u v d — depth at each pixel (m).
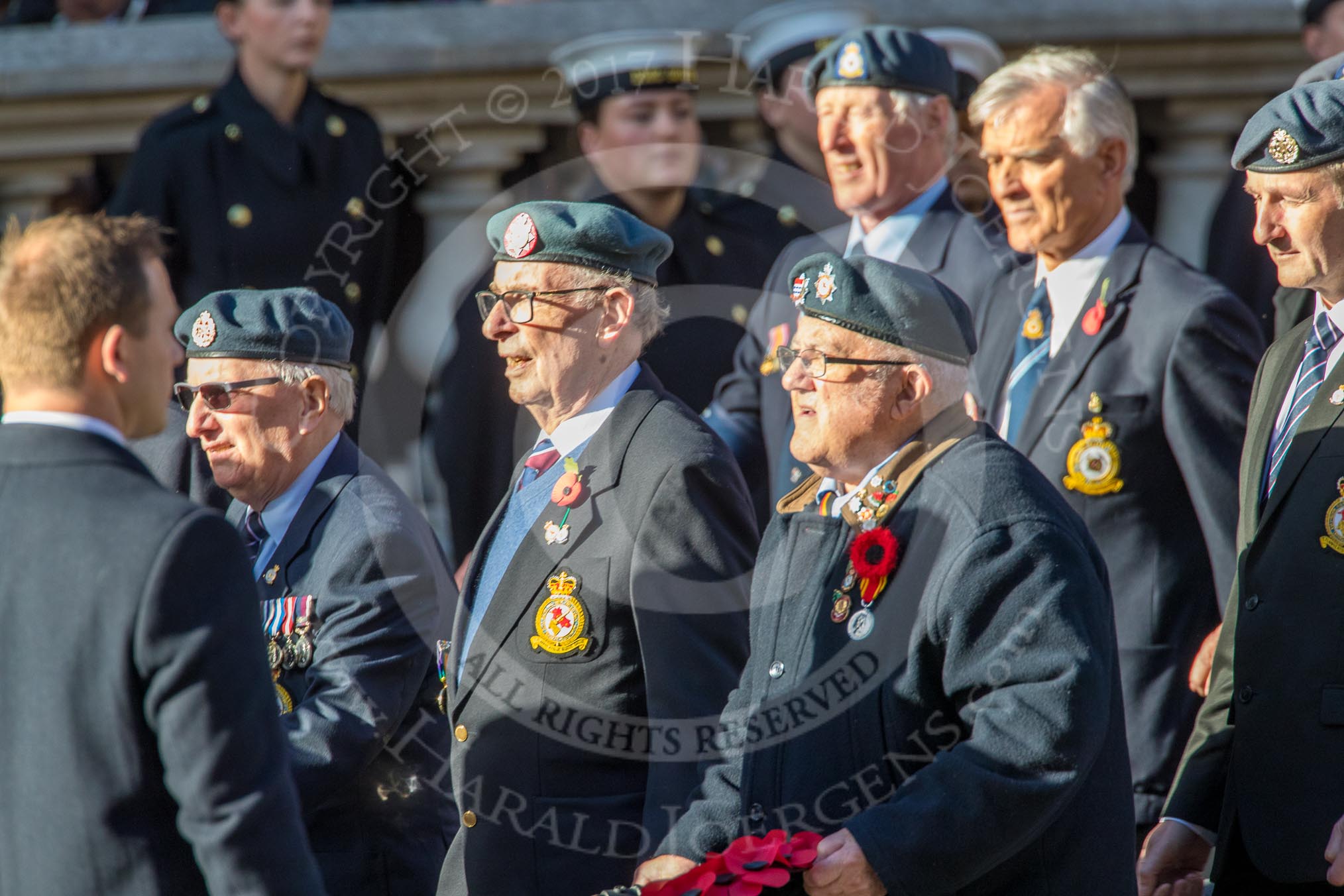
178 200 16.70
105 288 8.66
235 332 11.39
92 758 8.36
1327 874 10.26
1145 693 13.44
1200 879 11.51
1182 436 13.35
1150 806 13.34
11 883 8.46
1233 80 19.81
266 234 16.69
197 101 17.33
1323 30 18.66
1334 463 10.63
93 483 8.59
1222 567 13.10
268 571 11.45
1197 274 13.80
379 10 19.62
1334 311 11.27
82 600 8.36
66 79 20.47
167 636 8.27
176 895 8.47
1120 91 13.95
